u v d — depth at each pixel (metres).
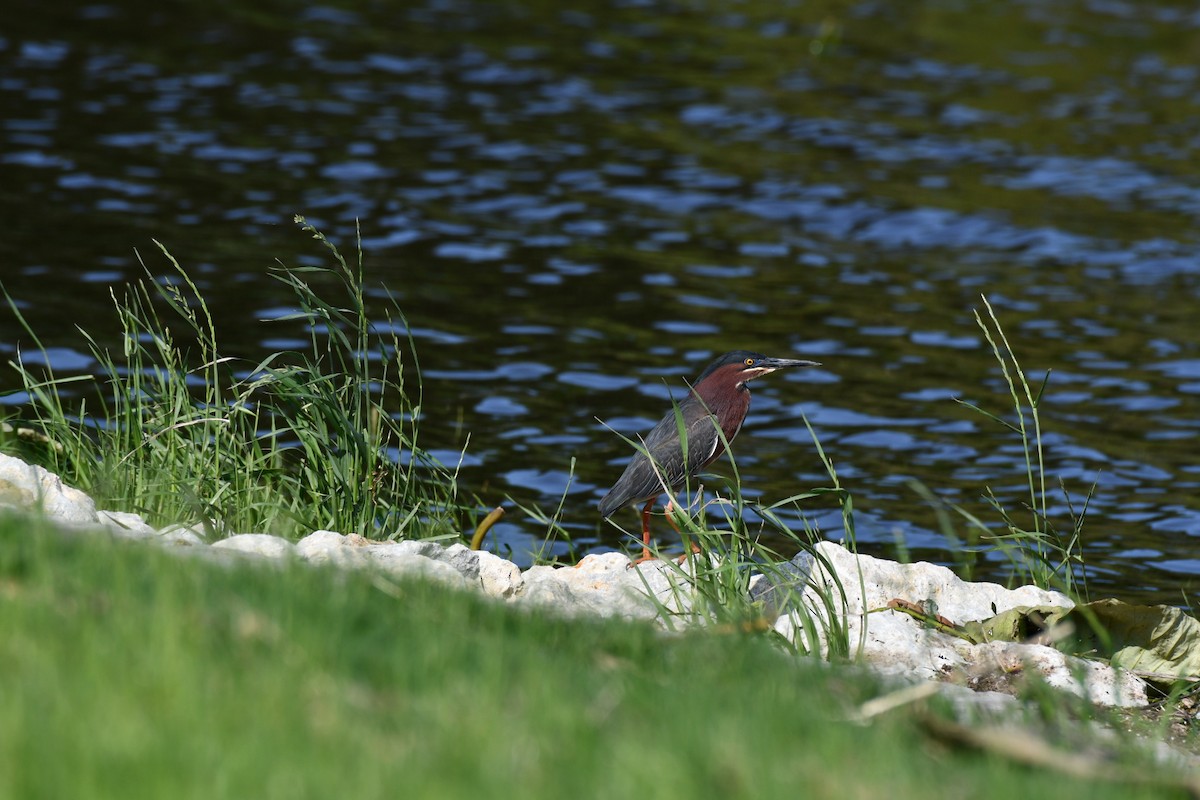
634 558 11.41
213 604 6.52
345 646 6.32
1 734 5.05
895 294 21.48
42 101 27.17
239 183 23.84
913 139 30.36
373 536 11.01
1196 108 34.66
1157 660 9.47
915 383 18.02
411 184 24.83
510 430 15.61
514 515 13.48
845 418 16.75
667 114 30.81
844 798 5.36
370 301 19.42
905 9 44.12
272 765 5.07
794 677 7.23
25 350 16.31
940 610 10.05
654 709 6.16
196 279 19.41
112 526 9.22
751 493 14.45
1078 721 8.07
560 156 27.25
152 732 5.18
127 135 25.75
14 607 6.04
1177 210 26.53
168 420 11.36
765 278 21.86
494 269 21.28
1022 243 24.23
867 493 14.62
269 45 33.12
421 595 7.44
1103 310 21.17
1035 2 46.56
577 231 23.34
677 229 23.84
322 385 11.36
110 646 5.81
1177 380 18.41
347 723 5.53
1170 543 13.55
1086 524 14.01
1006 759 6.16
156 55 31.25
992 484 15.00
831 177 27.28
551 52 35.16
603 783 5.24
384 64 32.56
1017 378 18.36
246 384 15.81
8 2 34.06
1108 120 33.06
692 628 8.59
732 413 12.16
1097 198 27.05
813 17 42.03
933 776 5.80
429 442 15.05
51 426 11.68
